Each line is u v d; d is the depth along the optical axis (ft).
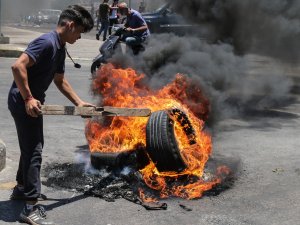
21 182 13.32
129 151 15.21
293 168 17.35
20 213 12.61
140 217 12.60
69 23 11.98
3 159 16.07
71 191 14.25
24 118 11.89
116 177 14.87
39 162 12.11
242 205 13.62
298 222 12.64
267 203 13.84
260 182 15.64
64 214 12.64
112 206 13.25
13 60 52.24
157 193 14.06
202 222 12.40
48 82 12.35
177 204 13.47
